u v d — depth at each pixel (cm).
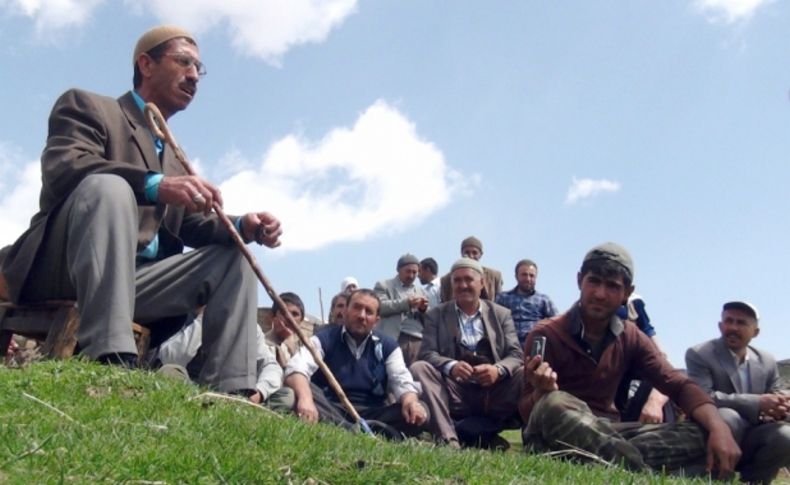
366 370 758
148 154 553
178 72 579
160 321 560
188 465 318
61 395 407
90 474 298
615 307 612
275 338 925
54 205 511
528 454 533
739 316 786
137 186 508
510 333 862
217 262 546
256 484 322
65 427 346
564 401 564
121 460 312
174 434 361
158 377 462
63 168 507
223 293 540
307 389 690
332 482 343
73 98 537
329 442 395
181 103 588
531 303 1077
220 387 520
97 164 508
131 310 487
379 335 772
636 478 459
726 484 531
